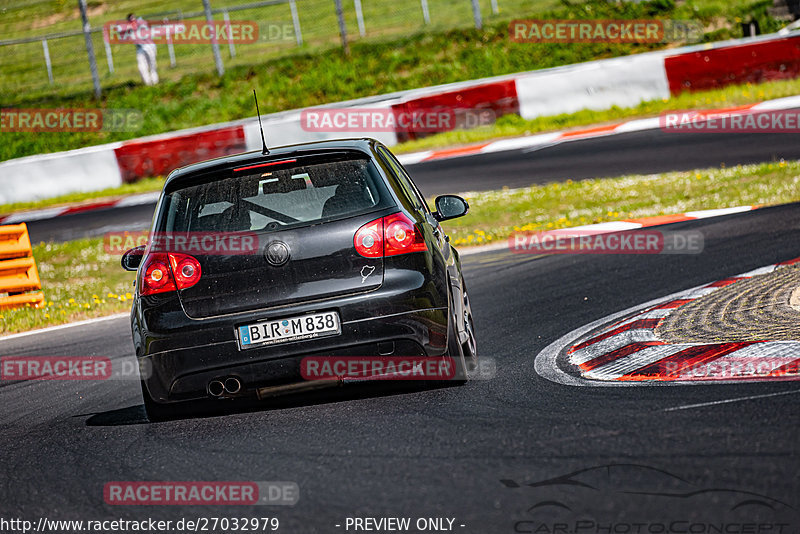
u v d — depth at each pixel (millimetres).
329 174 17719
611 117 75000
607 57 98875
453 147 73625
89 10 142125
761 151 55312
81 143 99250
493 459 13422
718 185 47094
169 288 16984
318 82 102375
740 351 18219
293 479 13641
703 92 75312
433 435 14992
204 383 16938
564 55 99688
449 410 16422
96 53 123438
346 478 13375
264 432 16406
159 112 101375
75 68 118875
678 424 14055
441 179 60781
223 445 15938
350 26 116688
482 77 98500
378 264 17000
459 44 103562
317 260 16891
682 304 24125
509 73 98500
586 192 50000
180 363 16828
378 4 122875
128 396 21719
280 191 17516
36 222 67062
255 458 14938
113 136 99812
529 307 27391
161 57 116250
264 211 17266
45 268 50031
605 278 30438
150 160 77000
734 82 75188
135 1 143750
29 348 31250
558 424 14836
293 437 15836
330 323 16750
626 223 41656
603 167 57562
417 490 12523
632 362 18703
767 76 74875
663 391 16125
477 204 50906
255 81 104125
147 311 17047
